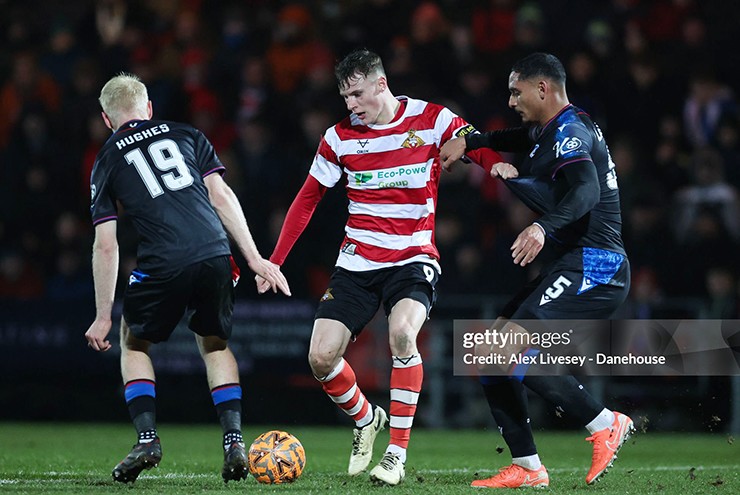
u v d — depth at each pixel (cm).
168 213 1922
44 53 5706
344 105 4909
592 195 1886
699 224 4406
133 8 5738
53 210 4881
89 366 4216
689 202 4541
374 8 5391
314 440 3472
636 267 4331
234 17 5516
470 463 2617
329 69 5053
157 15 5738
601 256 2000
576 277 1995
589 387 4047
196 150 2011
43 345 4219
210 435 3659
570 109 2006
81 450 2936
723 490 1950
